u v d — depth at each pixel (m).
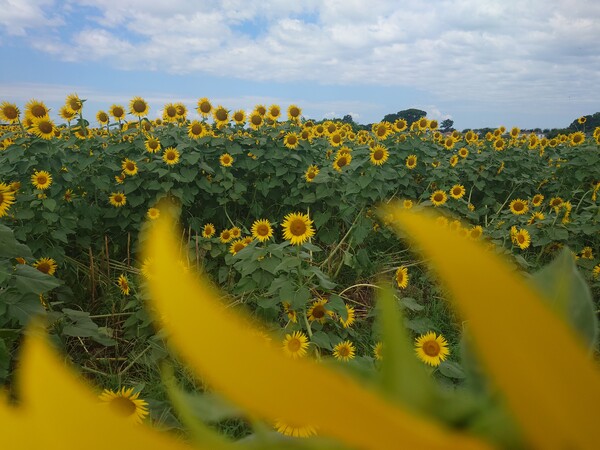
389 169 5.05
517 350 0.09
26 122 4.45
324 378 0.09
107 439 0.09
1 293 2.56
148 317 2.97
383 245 4.84
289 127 6.30
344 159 5.12
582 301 0.22
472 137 8.27
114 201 4.67
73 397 0.09
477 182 6.60
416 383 0.12
